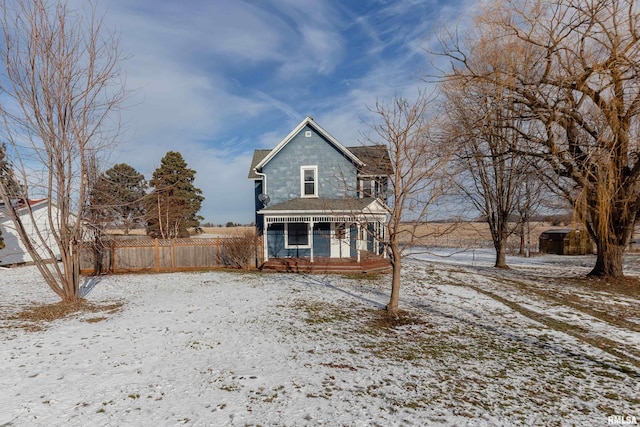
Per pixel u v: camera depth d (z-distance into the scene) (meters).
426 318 8.21
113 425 3.69
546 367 5.52
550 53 10.95
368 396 4.45
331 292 11.21
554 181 12.96
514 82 11.49
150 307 9.22
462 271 16.11
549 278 13.95
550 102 12.07
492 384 4.89
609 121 10.93
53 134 8.52
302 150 17.75
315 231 17.48
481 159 15.65
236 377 4.94
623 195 11.81
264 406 4.13
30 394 4.38
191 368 5.25
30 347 6.14
